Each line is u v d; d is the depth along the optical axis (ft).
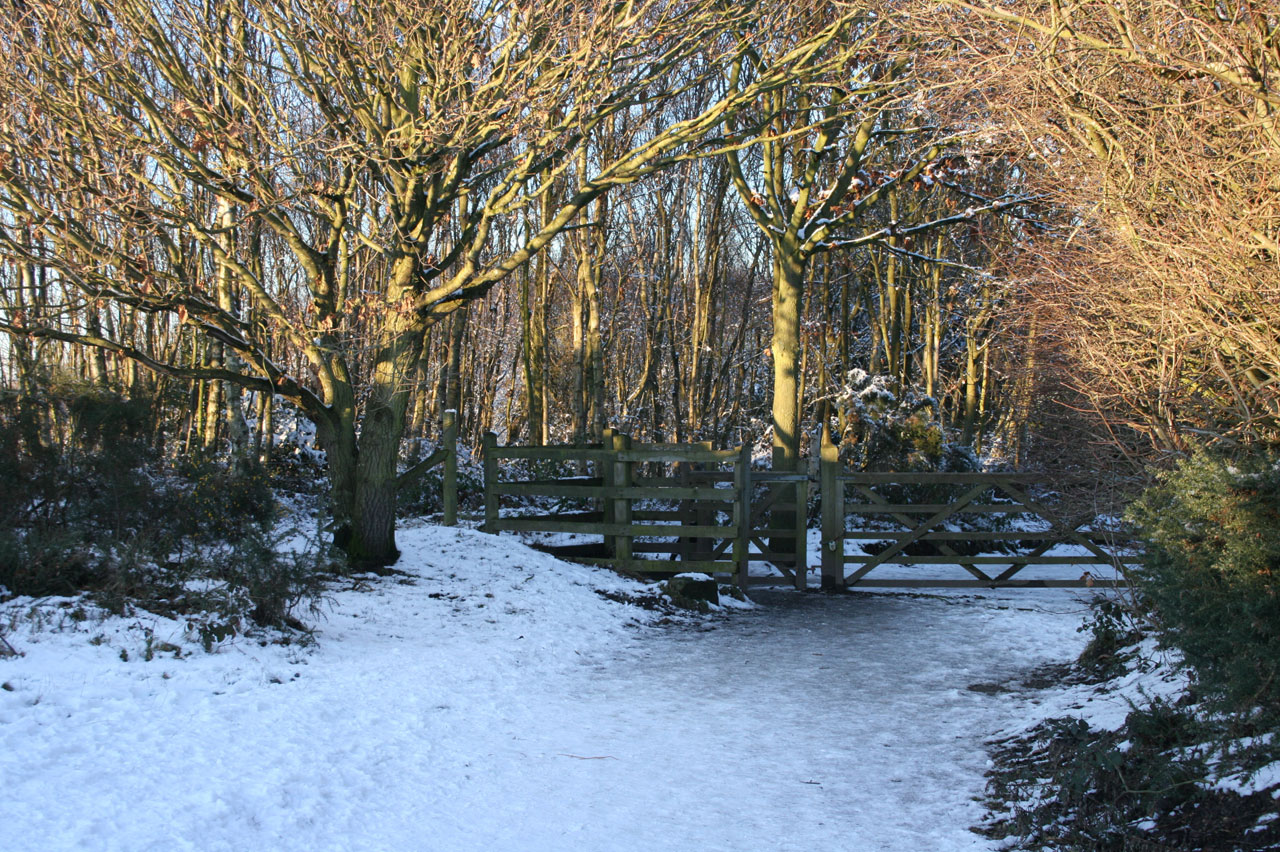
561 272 90.63
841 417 63.21
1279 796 13.60
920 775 18.35
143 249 32.22
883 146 53.01
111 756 15.67
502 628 30.14
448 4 31.73
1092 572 45.09
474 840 14.96
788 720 22.25
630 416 93.35
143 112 35.55
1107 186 23.49
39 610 21.70
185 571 26.05
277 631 24.62
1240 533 15.60
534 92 31.14
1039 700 23.30
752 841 15.15
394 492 36.63
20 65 30.86
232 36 32.86
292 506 52.49
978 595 41.83
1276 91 20.88
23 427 27.04
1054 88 24.35
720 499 40.14
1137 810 15.08
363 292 35.91
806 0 40.40
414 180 34.24
